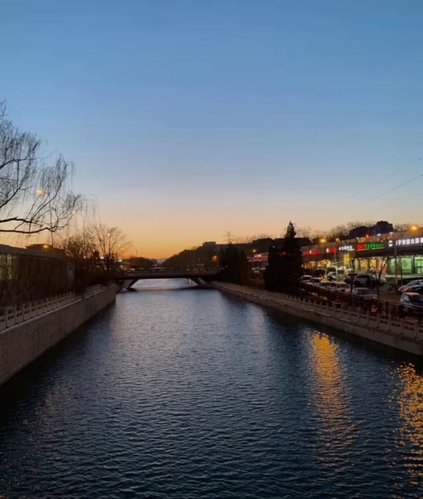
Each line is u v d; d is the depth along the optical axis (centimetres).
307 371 3192
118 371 3381
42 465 1891
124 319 6575
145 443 2080
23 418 2409
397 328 3516
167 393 2811
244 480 1733
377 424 2194
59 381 3112
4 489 1709
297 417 2325
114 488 1705
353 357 3497
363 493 1623
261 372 3228
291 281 7694
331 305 5112
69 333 5194
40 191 4322
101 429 2250
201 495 1641
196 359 3722
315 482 1703
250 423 2275
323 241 10944
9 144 3775
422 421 2209
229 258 13225
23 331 3456
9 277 4747
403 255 7588
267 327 5288
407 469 1775
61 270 5909
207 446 2030
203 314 6944
